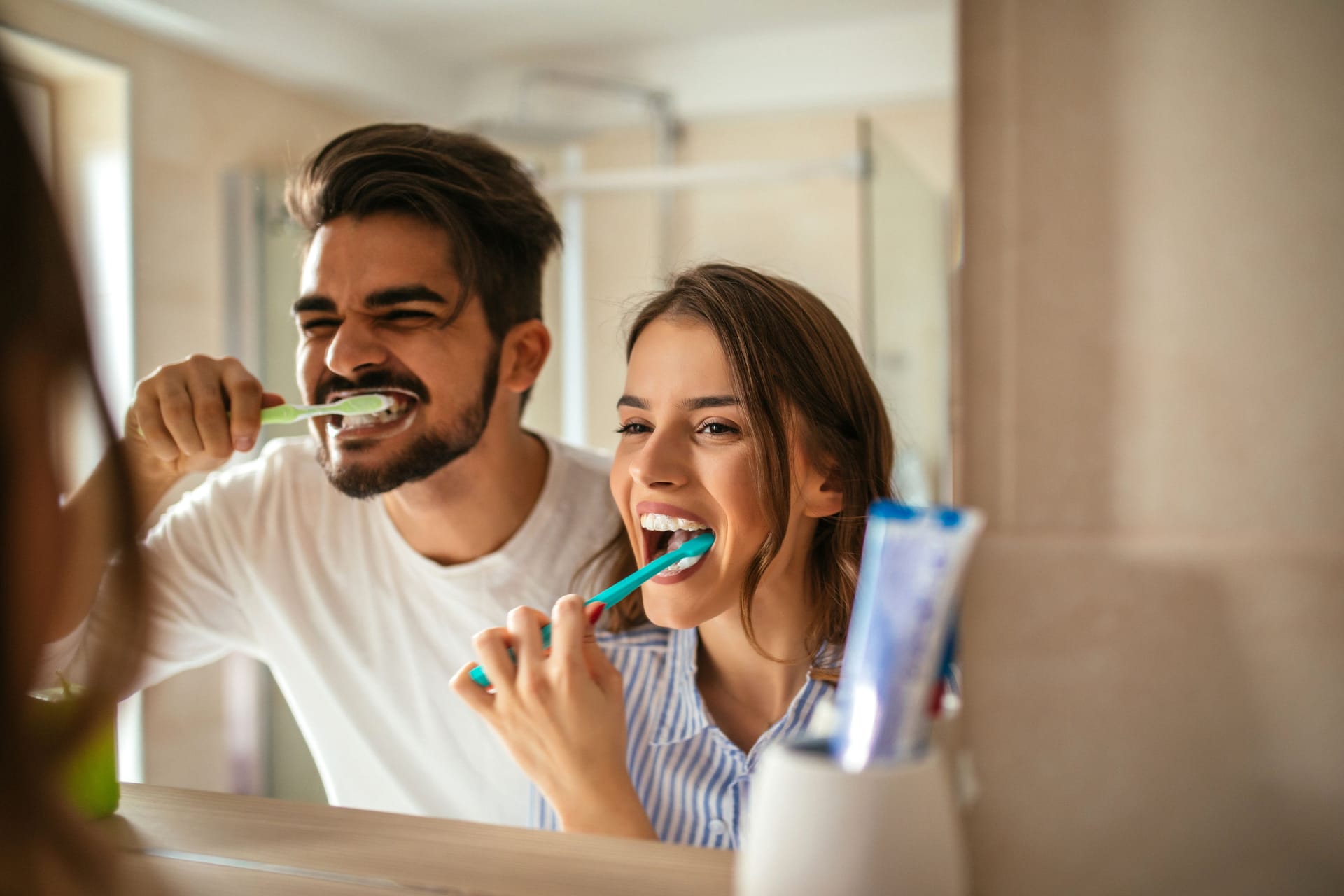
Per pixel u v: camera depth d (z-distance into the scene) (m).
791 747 0.37
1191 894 0.47
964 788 0.49
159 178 1.92
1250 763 0.46
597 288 2.08
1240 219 0.47
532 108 2.66
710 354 0.63
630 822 0.58
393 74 2.44
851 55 2.45
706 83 2.54
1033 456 0.49
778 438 0.63
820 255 2.39
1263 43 0.46
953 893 0.35
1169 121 0.47
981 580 0.49
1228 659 0.47
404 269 0.78
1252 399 0.47
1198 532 0.47
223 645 0.94
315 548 0.90
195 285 1.98
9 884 0.33
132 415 0.76
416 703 0.87
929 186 2.24
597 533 0.88
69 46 1.75
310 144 2.33
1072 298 0.49
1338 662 0.45
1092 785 0.48
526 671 0.59
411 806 0.88
